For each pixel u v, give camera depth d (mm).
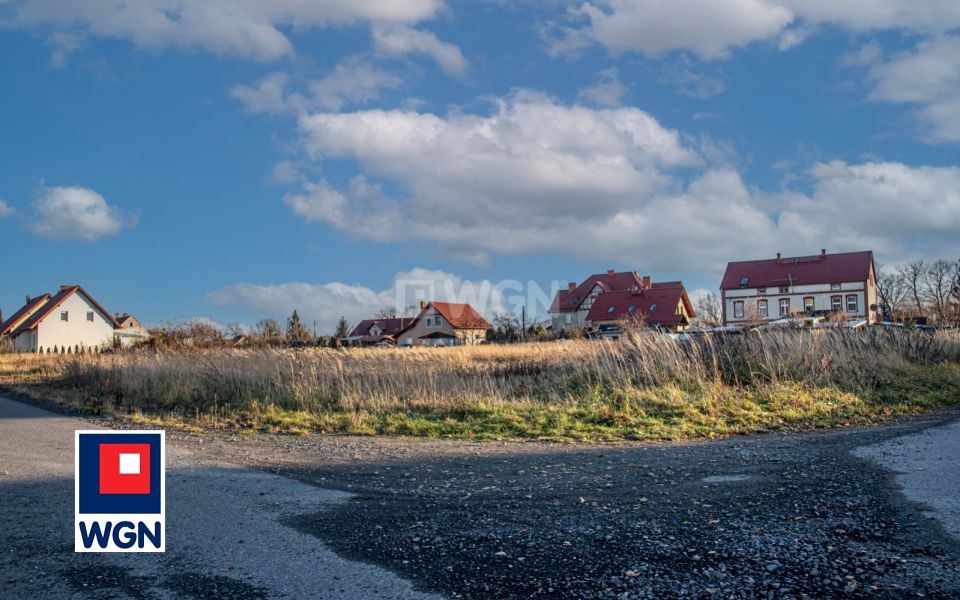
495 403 13445
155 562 4520
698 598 3783
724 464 7605
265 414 13641
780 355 15766
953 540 4562
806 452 8219
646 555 4488
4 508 5961
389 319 83875
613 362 16078
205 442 10344
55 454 9016
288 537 5039
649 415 12242
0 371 32719
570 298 80750
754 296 74250
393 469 7766
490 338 59594
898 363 17156
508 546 4742
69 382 22578
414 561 4473
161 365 19719
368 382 15781
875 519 5098
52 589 4070
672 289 68250
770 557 4375
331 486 6801
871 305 70000
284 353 21109
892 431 9984
